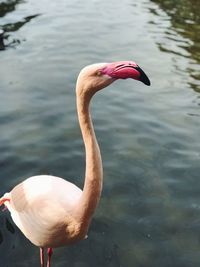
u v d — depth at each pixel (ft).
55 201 10.23
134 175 16.69
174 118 21.39
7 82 24.34
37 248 13.10
